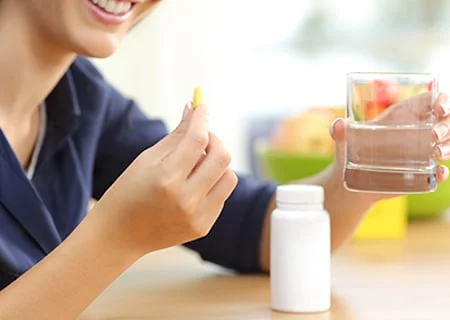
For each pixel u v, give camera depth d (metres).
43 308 0.95
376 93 1.06
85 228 0.96
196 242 1.30
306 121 1.63
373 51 2.53
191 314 1.09
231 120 2.54
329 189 1.24
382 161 1.05
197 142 0.94
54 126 1.21
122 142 1.34
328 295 1.10
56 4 1.08
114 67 2.41
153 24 2.43
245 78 2.54
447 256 1.36
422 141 1.05
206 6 2.47
